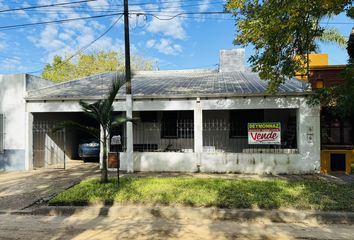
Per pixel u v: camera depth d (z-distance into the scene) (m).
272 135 11.24
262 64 9.67
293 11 7.79
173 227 5.95
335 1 7.75
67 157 16.30
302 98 11.01
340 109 9.08
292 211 6.43
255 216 6.41
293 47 9.62
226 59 20.98
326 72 14.96
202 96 11.52
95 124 17.92
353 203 6.66
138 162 11.83
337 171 11.09
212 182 8.93
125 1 11.48
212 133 14.70
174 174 11.02
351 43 13.12
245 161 11.24
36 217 6.76
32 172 12.16
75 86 15.29
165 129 14.98
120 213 6.82
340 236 5.42
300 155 10.97
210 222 6.25
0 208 7.26
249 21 8.62
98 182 8.93
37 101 12.56
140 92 12.38
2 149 12.73
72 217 6.73
